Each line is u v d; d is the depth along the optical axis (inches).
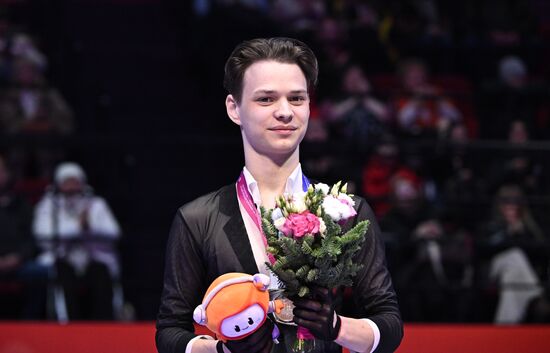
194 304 240.4
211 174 791.1
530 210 613.3
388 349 227.9
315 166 621.3
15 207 581.9
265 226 218.4
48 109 696.4
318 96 727.1
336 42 762.8
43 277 556.4
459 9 857.5
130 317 606.9
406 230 590.6
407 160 668.7
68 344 469.7
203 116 877.2
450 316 557.6
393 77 773.9
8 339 468.4
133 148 644.7
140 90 893.2
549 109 764.0
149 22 979.3
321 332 213.8
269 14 844.6
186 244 240.5
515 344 479.5
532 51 829.2
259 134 233.6
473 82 815.1
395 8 834.2
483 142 538.3
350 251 216.4
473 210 628.4
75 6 969.5
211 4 882.8
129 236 674.8
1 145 518.3
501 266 567.5
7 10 840.3
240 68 236.1
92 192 605.3
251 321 216.5
